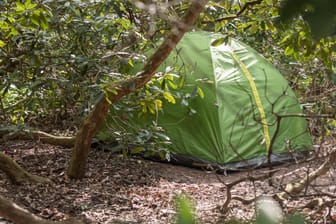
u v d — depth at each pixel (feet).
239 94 27.91
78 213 20.31
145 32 21.04
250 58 29.43
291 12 2.76
